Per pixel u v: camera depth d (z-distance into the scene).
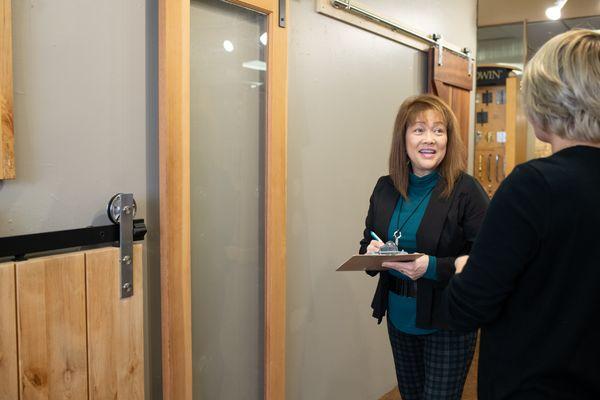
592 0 5.16
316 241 2.50
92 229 1.42
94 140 1.48
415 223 1.82
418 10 3.23
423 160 1.79
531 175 0.95
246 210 2.02
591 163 0.95
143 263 1.64
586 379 0.93
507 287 0.97
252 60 1.99
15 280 1.23
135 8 1.57
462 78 3.74
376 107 2.88
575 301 0.92
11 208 1.31
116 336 1.45
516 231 0.95
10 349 1.23
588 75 0.93
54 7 1.37
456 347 1.77
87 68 1.46
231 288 1.98
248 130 2.00
